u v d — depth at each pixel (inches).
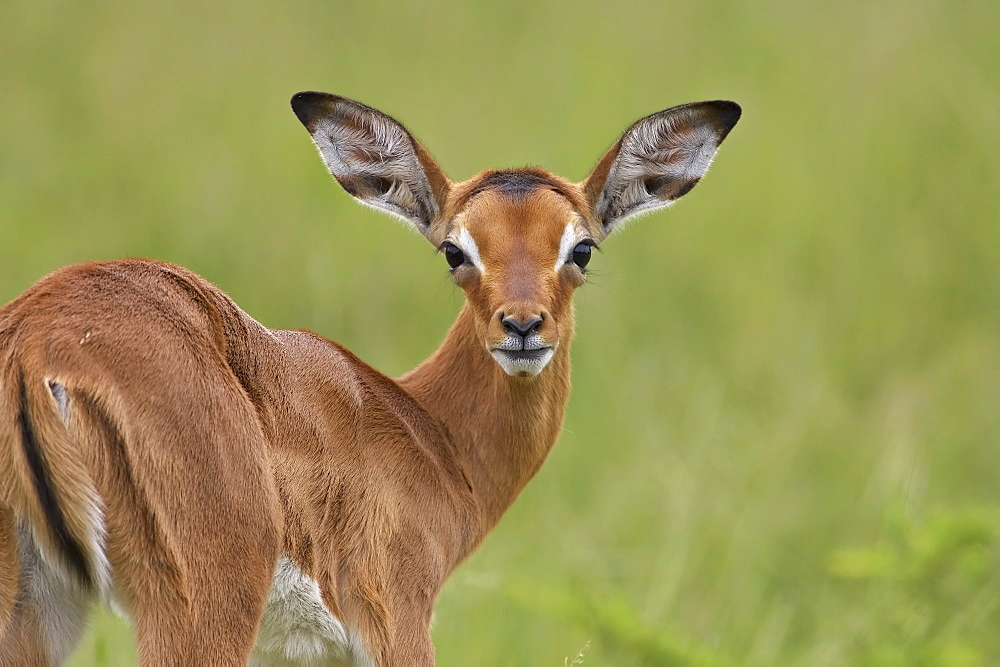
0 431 260.2
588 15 858.8
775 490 554.9
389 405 338.0
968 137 779.4
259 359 303.1
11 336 266.8
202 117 781.3
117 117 777.6
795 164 763.4
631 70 820.6
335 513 312.8
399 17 847.1
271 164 746.2
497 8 863.7
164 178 742.5
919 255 715.4
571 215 352.2
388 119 372.5
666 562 502.6
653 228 710.5
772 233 722.8
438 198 371.2
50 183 741.3
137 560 265.7
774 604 495.5
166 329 278.1
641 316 665.6
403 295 671.8
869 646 450.3
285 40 823.7
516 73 819.4
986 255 717.3
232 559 274.2
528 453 357.1
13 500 260.4
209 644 271.4
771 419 606.2
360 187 381.4
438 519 334.6
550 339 330.3
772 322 668.1
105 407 263.6
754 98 805.9
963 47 831.1
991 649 462.3
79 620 274.5
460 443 353.7
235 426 278.5
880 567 464.1
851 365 661.3
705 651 445.1
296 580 302.0
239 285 682.8
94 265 285.6
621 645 439.8
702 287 692.7
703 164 390.6
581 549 516.1
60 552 263.6
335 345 337.7
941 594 463.2
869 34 843.4
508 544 522.6
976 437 597.3
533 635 449.1
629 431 586.6
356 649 314.2
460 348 357.1
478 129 773.3
